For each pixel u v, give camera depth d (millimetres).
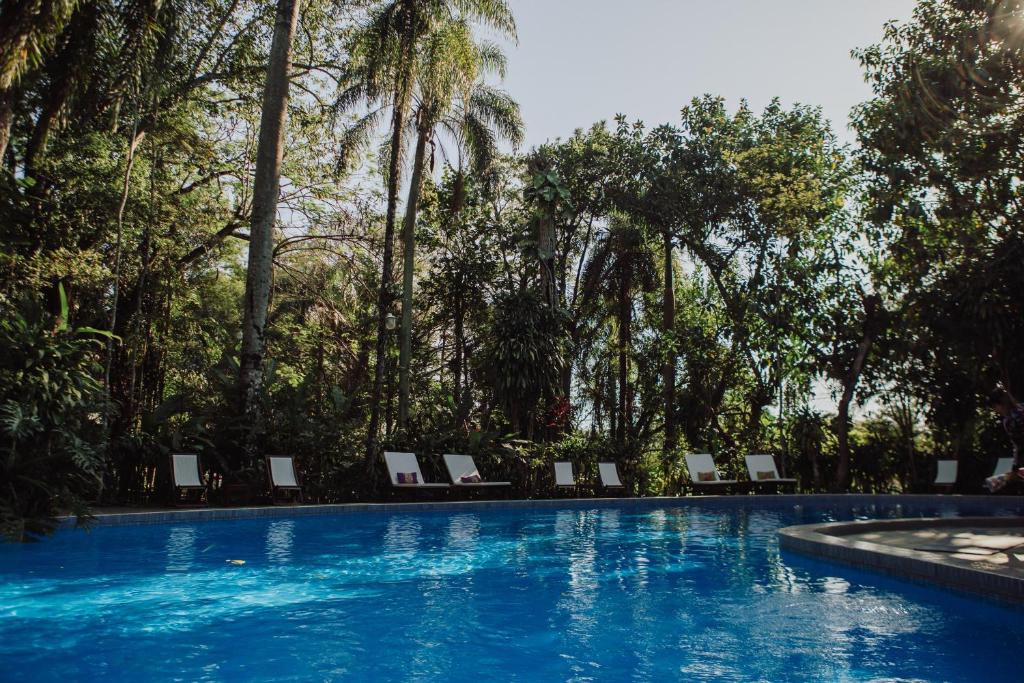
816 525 8500
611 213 22281
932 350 17531
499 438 15727
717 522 11109
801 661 3746
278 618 4543
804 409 18438
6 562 6422
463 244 22328
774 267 19266
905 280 17531
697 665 3670
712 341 19891
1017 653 3924
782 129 20547
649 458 17562
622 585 5812
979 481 17797
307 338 23688
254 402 12859
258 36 18578
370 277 22188
